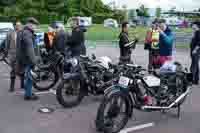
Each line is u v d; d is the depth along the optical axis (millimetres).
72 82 7113
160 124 6266
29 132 5664
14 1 61844
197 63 9828
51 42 10453
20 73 7695
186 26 44250
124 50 10086
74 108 7102
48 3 63656
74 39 9328
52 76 8727
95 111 6930
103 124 5531
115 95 5566
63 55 9172
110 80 6988
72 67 7258
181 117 6730
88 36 27047
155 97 6289
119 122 5816
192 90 9125
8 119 6297
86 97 8008
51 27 10695
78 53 9398
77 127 5957
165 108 6270
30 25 7281
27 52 7262
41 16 59594
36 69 8469
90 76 7211
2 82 9695
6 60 13078
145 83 6109
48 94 8266
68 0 66188
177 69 6688
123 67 6055
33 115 6562
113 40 24922
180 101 6602
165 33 9953
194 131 5941
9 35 8609
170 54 10016
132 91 5969
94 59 7398
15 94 8211
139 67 6125
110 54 17562
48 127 5926
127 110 5848
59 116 6543
